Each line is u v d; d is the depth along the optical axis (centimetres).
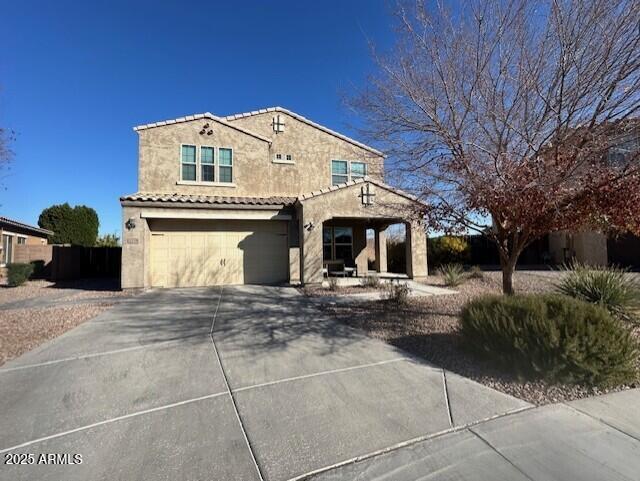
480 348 480
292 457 282
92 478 257
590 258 1762
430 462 274
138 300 1065
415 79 647
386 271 1927
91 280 1741
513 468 263
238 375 455
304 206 1317
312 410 359
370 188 1376
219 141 1597
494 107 584
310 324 734
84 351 560
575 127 544
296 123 1795
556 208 532
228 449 292
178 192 1516
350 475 261
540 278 1293
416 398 384
